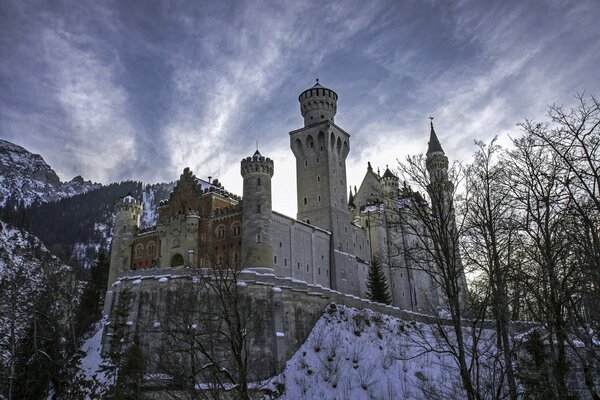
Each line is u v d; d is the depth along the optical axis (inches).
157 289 2301.9
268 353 2274.9
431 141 4190.5
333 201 3865.7
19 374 2122.3
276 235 3176.7
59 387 2193.7
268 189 3142.2
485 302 1074.7
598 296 858.1
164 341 1855.3
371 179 4670.3
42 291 2664.9
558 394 998.4
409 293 4042.8
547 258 932.0
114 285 2615.7
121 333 2295.8
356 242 4060.0
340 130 4126.5
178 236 3462.1
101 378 2085.4
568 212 943.0
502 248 1130.7
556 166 944.9
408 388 2057.1
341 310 2687.0
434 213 1195.3
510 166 1217.4
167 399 1186.0
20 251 5300.2
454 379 1953.7
